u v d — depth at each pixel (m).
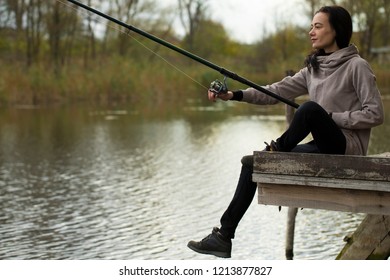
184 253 13.20
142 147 28.56
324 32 8.14
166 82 61.62
